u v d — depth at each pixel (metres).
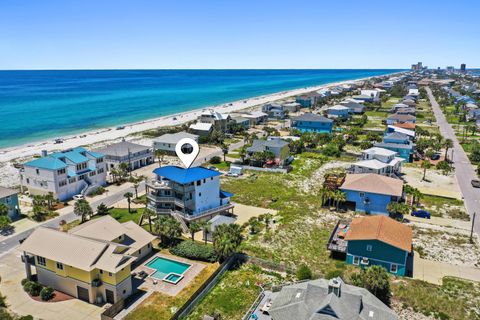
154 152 110.56
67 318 40.31
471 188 84.44
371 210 68.94
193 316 41.06
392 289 45.44
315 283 39.66
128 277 43.88
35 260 45.84
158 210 63.78
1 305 42.16
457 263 52.38
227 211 68.75
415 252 55.28
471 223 65.88
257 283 47.06
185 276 48.56
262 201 75.81
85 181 79.81
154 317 40.56
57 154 77.50
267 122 171.38
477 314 41.47
